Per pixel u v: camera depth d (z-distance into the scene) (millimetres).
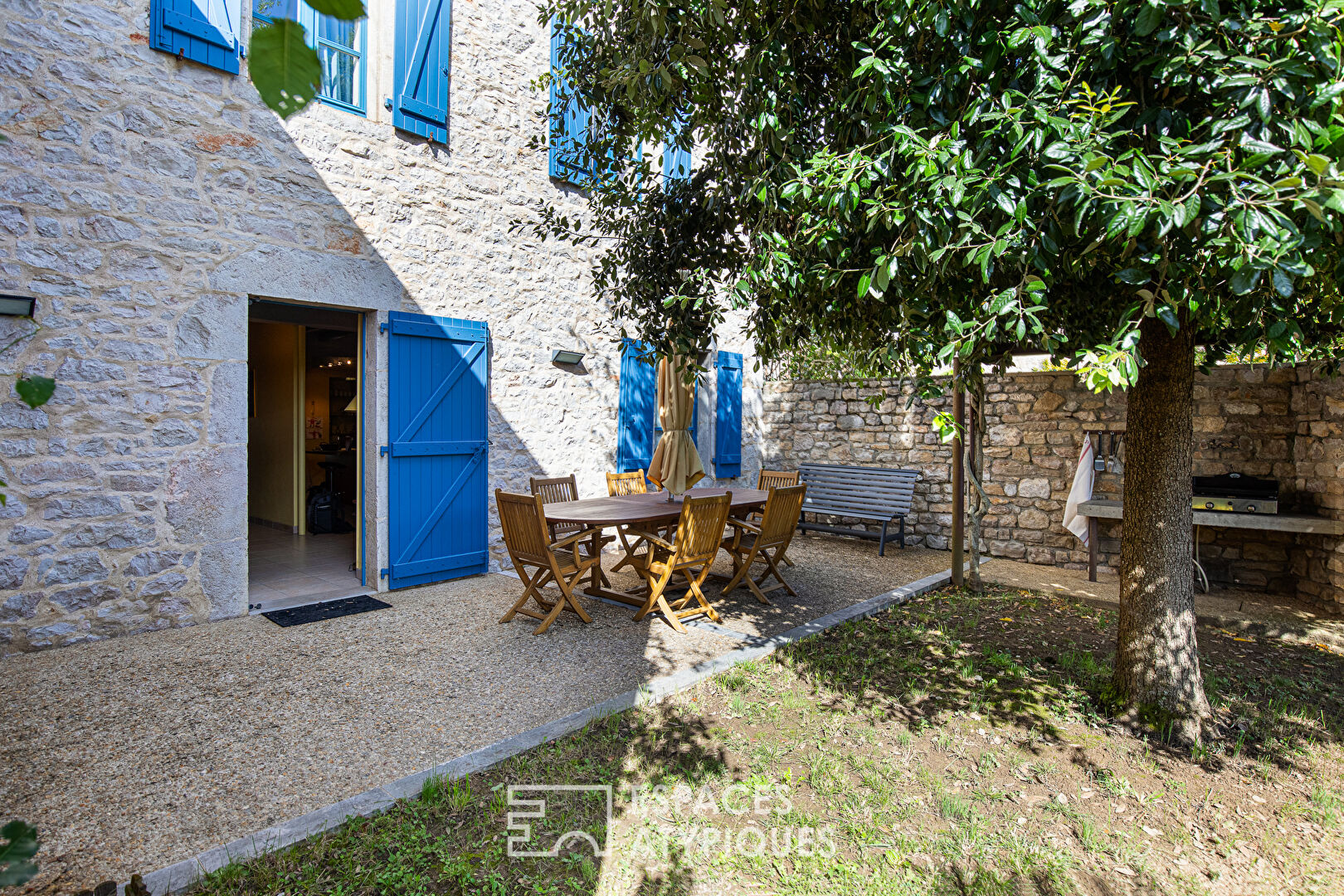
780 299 3693
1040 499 7336
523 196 6684
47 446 4234
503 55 6453
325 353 9852
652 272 4234
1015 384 7469
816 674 4102
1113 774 3047
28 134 4117
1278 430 6098
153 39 4488
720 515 5090
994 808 2812
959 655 4469
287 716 3461
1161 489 3453
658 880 2373
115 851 2420
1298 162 2037
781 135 3172
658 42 3498
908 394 8266
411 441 5863
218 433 4883
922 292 2662
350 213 5465
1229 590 6262
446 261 6102
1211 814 2787
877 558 7633
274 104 638
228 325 4879
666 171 7738
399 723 3416
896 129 2494
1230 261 2002
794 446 9367
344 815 2594
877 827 2672
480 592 5863
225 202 4836
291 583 6000
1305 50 2037
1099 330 3039
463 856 2426
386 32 5602
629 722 3441
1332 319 3604
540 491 6297
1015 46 2336
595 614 5281
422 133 5844
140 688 3754
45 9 4145
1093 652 4535
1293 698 3840
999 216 2512
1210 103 2252
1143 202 1971
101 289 4379
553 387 7047
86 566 4391
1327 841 2627
